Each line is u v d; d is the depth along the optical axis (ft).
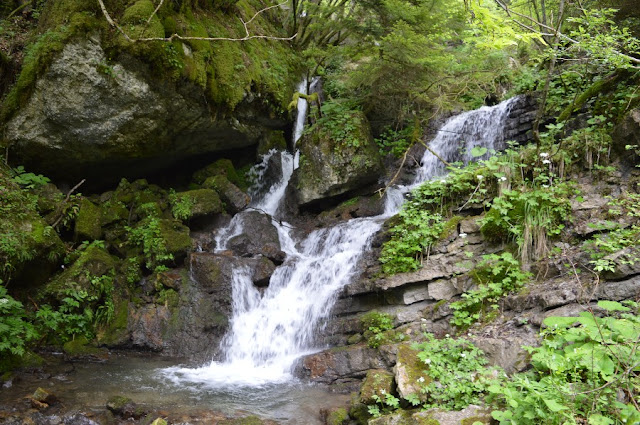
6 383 19.21
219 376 21.95
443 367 16.49
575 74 28.73
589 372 12.83
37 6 31.17
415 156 34.68
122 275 26.71
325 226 31.83
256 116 33.91
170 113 28.09
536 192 20.81
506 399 12.61
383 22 32.71
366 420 16.26
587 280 17.31
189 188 33.47
